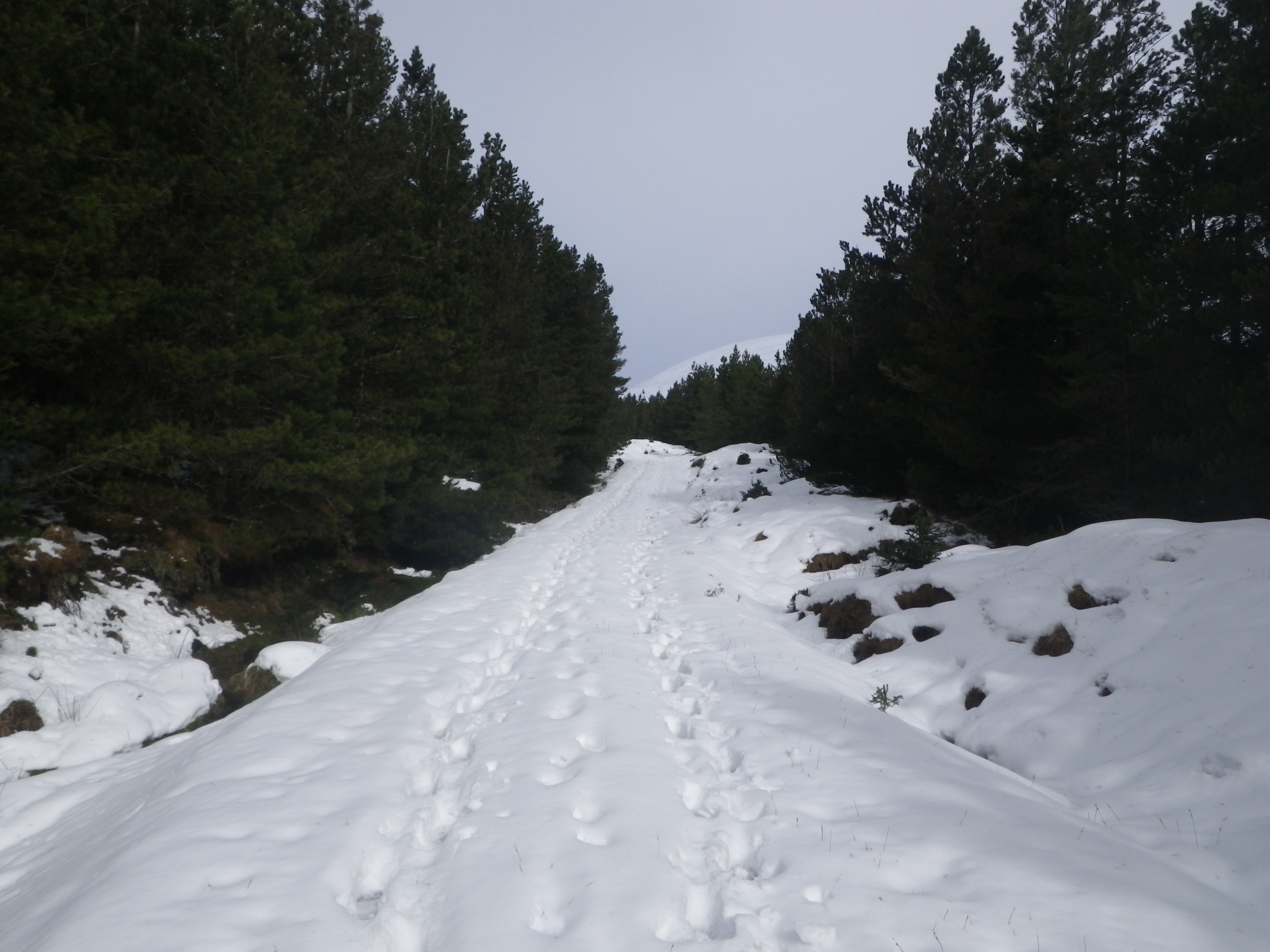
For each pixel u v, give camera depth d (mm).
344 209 16406
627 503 32094
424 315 17547
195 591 12461
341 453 13492
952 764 5520
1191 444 10508
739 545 17453
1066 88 15016
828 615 10422
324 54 17641
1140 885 3666
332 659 8273
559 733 5883
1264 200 10203
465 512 19234
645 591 12836
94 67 10188
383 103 20219
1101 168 14281
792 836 4336
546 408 30953
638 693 7070
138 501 12289
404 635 9227
